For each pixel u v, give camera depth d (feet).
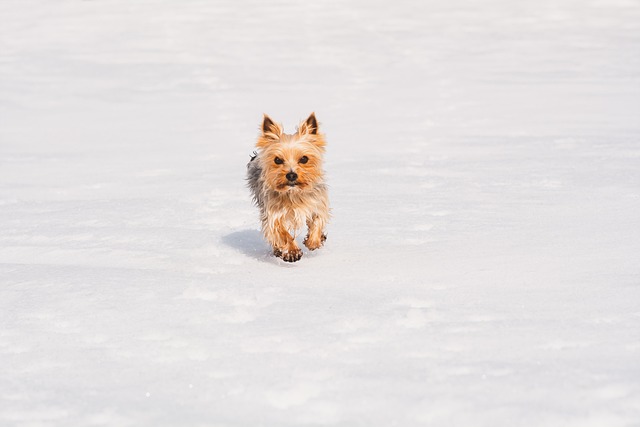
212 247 34.96
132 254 33.99
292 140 32.65
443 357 21.54
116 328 24.63
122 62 115.14
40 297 27.86
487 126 70.64
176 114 82.74
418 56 117.39
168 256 33.68
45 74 107.34
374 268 30.58
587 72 102.73
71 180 53.11
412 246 33.65
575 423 17.79
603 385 19.38
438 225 37.14
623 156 53.16
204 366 21.58
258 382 20.45
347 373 20.76
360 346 22.50
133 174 54.54
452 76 102.53
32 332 24.53
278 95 92.43
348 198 43.80
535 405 18.62
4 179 54.08
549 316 24.34
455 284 28.12
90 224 39.99
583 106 79.36
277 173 32.14
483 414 18.37
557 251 31.60
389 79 101.60
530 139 63.00
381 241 34.73
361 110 82.02
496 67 108.47
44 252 34.96
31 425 18.62
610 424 17.69
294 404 19.30
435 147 61.36
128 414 18.98
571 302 25.53
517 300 26.02
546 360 21.03
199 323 24.84
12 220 41.47
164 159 60.49
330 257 32.68
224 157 60.64
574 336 22.59
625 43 123.95
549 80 97.25
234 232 37.83
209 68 110.52
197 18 145.59
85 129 75.92
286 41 128.88
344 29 137.28
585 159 52.80
